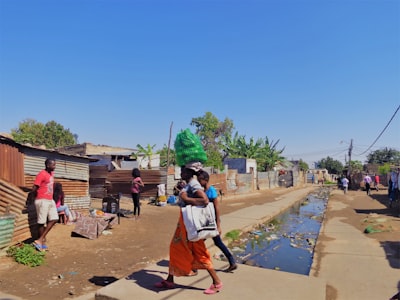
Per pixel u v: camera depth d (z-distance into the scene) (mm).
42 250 6785
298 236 11227
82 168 11172
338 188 41688
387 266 6711
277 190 36188
